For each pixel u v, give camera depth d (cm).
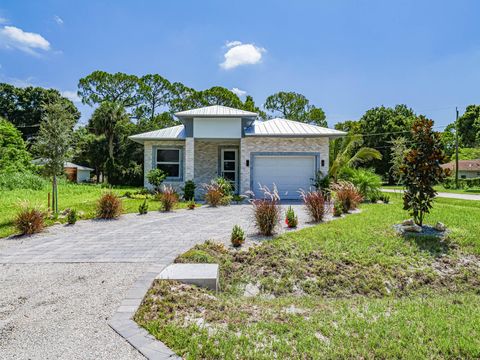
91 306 406
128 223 985
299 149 1600
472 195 2280
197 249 665
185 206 1348
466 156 4722
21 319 373
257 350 309
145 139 1688
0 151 2616
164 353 300
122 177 2789
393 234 792
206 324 366
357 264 627
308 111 3981
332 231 814
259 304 458
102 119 2939
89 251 672
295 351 310
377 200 1516
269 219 805
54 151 1087
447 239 748
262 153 1602
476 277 602
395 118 4028
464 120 4272
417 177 827
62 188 2200
